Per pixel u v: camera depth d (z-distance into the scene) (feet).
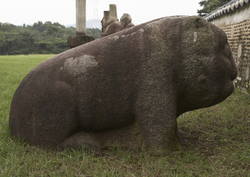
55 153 7.26
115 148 7.73
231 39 22.03
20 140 7.71
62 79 7.38
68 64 7.46
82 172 6.37
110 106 7.34
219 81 7.23
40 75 7.60
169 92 7.13
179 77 7.20
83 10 27.81
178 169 6.43
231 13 22.00
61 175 6.18
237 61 20.22
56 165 6.63
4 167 6.40
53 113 7.33
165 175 6.22
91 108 7.32
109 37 7.68
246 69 18.17
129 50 7.24
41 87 7.43
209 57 7.02
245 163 6.88
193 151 7.70
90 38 27.04
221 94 7.42
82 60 7.38
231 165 6.79
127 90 7.24
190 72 7.08
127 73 7.20
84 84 7.26
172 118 7.20
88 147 7.41
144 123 7.25
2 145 7.41
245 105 14.05
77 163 6.69
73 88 7.31
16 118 7.74
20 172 6.20
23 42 146.10
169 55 7.07
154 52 7.09
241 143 8.43
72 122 7.38
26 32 148.66
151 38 7.18
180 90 7.35
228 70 7.27
